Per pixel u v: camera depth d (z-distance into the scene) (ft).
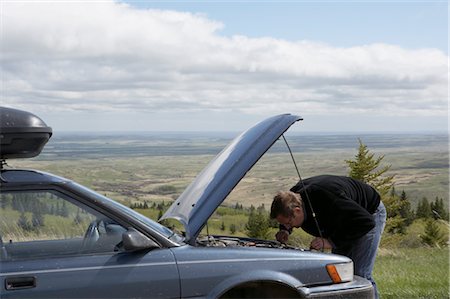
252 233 148.15
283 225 18.39
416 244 139.64
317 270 14.88
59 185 13.82
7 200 13.41
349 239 17.61
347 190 18.10
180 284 13.58
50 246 13.41
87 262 13.30
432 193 593.83
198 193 16.17
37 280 12.82
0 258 13.05
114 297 13.16
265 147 16.57
